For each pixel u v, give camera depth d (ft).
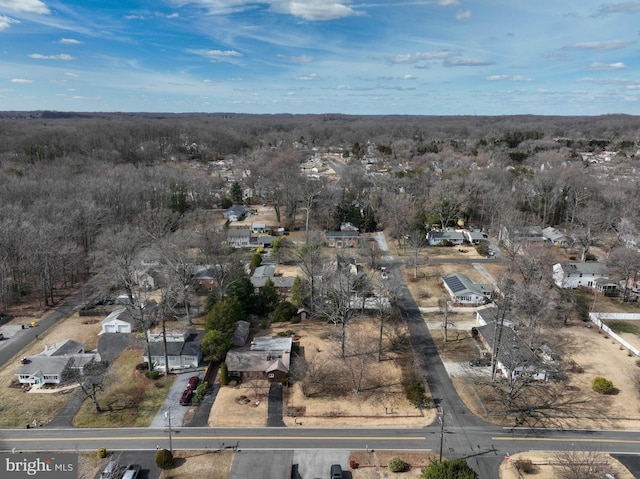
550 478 128.06
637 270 251.19
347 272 220.02
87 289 264.31
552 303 220.02
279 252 317.42
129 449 139.44
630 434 146.61
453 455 137.49
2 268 243.40
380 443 142.92
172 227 369.30
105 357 189.37
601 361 189.47
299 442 142.92
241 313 220.02
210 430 148.36
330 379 176.86
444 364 187.83
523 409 158.81
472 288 250.57
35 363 177.17
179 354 185.26
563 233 363.56
